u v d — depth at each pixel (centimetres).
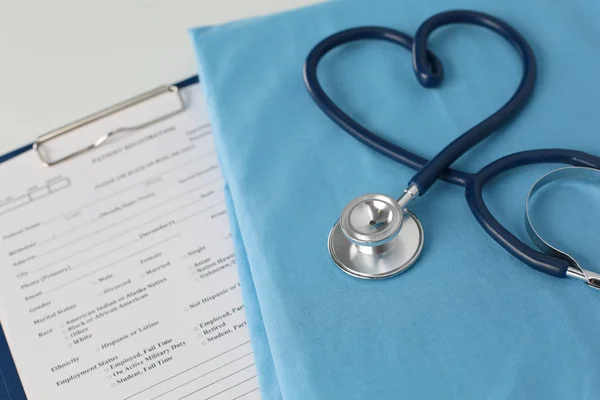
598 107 77
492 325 64
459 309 66
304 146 80
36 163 92
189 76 97
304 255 72
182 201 87
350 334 66
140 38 102
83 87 98
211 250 82
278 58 88
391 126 80
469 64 84
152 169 90
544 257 64
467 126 79
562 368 61
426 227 71
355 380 63
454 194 73
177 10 104
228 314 77
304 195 76
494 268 68
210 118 85
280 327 67
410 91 83
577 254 67
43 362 77
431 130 79
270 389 69
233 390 72
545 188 71
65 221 87
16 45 105
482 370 62
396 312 67
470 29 87
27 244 86
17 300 82
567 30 84
